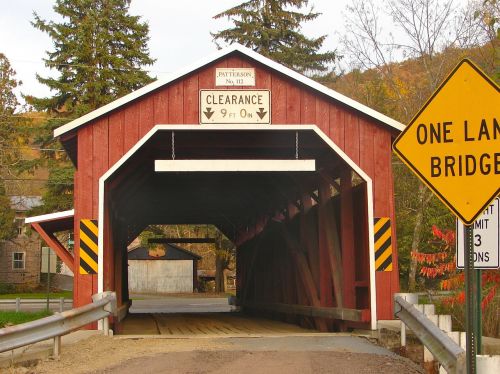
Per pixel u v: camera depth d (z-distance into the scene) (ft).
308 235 48.62
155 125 40.81
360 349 33.04
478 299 23.61
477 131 18.75
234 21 115.14
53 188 120.26
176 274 187.21
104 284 40.52
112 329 41.34
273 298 62.08
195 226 165.68
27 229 125.29
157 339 36.63
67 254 47.16
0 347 25.03
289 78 41.57
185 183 57.00
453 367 20.44
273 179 52.90
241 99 41.29
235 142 45.70
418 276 73.26
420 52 70.13
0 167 122.72
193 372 26.45
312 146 45.88
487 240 23.68
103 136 40.52
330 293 45.09
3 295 139.23
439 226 64.85
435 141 19.26
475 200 18.53
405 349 32.48
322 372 26.50
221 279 172.55
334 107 41.60
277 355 30.63
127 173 44.45
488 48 64.34
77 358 29.78
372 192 40.96
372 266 40.11
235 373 26.22
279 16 114.21
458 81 19.11
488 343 29.45
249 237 72.79
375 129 41.55
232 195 64.03
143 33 120.47
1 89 122.01
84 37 116.78
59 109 120.16
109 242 43.04
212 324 56.59
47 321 28.55
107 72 115.24
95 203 40.01
